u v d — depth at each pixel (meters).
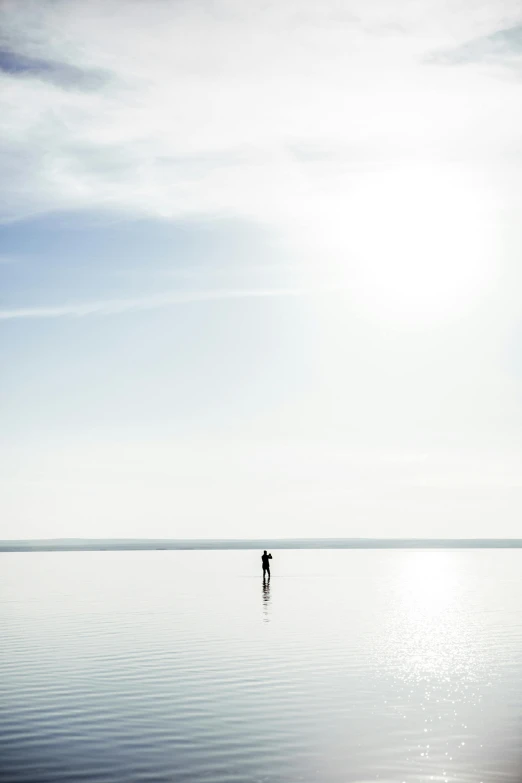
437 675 21.16
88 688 19.52
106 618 34.72
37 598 45.97
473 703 17.67
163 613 36.62
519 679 20.55
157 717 16.48
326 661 23.36
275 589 51.97
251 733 15.18
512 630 30.42
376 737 14.81
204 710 17.11
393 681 20.31
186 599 44.47
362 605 40.47
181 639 28.00
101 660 23.66
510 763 13.19
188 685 19.86
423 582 59.41
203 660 23.53
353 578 64.81
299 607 39.34
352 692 18.94
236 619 34.06
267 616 35.16
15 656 24.50
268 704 17.67
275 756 13.69
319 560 116.69
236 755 13.77
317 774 12.69
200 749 14.15
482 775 12.59
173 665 22.73
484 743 14.38
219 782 12.29
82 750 14.14
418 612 36.88
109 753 13.94
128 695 18.69
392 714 16.62
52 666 22.69
